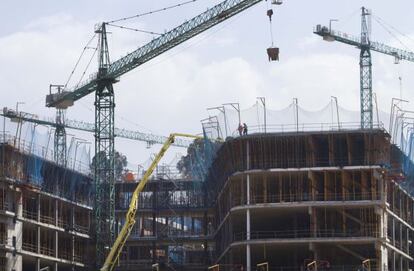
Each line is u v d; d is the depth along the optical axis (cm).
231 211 14012
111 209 17262
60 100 18100
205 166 16488
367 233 13638
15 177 15075
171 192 18212
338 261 13975
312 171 13762
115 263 16138
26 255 15212
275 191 14025
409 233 16612
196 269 17500
